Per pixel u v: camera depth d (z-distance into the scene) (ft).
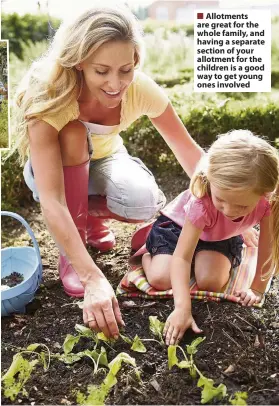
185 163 8.82
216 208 7.24
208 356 6.65
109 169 8.70
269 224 7.50
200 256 8.05
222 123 12.22
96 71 6.76
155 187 8.80
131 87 7.86
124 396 6.08
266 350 6.77
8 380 6.15
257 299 7.66
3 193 11.14
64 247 7.11
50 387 6.31
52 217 7.13
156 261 8.10
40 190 7.27
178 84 16.46
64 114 7.38
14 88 12.54
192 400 6.01
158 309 7.64
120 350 6.81
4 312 7.65
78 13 6.79
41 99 7.22
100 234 9.45
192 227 7.39
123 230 10.32
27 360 6.74
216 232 7.79
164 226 8.46
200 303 7.62
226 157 6.76
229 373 6.36
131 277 8.18
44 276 8.77
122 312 7.62
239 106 12.48
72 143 7.72
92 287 6.84
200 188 7.34
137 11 21.67
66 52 6.81
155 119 8.50
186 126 12.29
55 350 6.97
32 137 7.30
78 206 8.21
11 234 10.59
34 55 18.47
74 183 8.04
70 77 7.11
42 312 7.78
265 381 6.28
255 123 12.14
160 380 6.31
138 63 7.13
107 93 6.95
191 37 20.21
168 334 6.93
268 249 7.65
